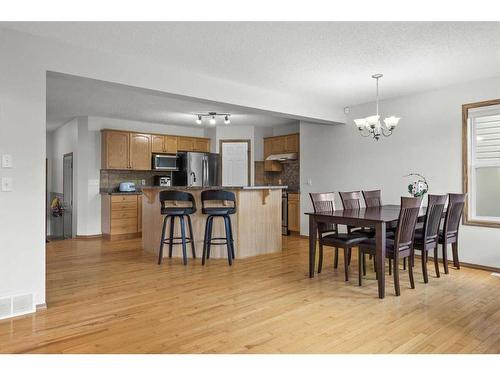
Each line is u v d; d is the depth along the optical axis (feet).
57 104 19.19
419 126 16.71
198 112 21.31
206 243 15.80
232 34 10.05
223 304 10.37
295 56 11.78
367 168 18.94
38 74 10.01
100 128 23.13
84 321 9.11
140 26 9.55
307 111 17.92
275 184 27.45
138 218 23.09
